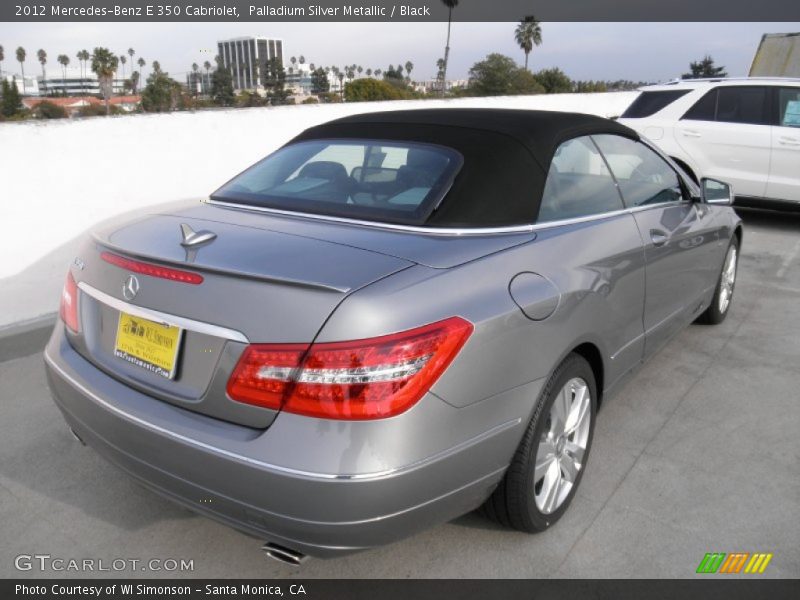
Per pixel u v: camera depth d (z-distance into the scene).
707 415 3.53
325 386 1.82
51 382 2.52
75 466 3.10
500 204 2.50
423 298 1.97
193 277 2.05
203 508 2.05
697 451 3.17
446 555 2.47
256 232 2.35
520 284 2.25
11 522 2.70
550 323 2.31
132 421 2.09
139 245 2.31
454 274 2.10
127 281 2.22
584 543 2.53
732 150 7.86
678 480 2.93
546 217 2.64
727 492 2.84
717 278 4.43
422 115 3.06
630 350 3.09
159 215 2.73
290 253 2.12
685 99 8.24
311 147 3.07
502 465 2.21
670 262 3.42
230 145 6.48
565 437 2.59
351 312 1.85
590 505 2.75
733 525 2.62
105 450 2.28
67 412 2.43
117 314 2.28
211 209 2.77
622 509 2.73
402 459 1.86
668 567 2.40
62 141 4.97
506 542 2.53
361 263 2.05
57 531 2.65
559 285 2.40
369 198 2.58
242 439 1.90
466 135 2.76
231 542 2.60
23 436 3.36
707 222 3.97
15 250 4.75
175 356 2.06
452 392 1.96
